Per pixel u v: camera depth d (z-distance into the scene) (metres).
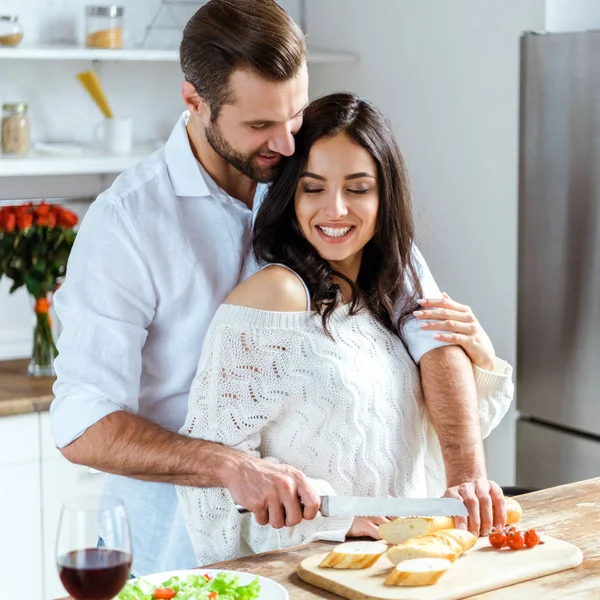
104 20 3.52
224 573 1.58
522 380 3.27
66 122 3.76
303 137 1.86
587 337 3.04
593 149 2.96
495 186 3.41
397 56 3.75
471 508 1.79
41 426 3.22
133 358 1.91
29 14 3.63
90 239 1.91
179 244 1.96
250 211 2.06
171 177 1.98
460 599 1.57
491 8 3.36
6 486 3.18
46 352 3.49
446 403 1.97
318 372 1.83
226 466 1.76
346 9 3.96
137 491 2.01
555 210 3.09
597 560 1.72
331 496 1.71
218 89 1.81
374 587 1.58
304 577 1.66
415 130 3.72
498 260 3.43
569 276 3.07
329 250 1.87
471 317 2.06
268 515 1.74
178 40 3.91
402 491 1.95
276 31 1.79
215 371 1.83
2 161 3.39
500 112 3.36
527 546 1.74
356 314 1.94
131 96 3.88
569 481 3.16
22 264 3.41
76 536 1.37
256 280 1.87
